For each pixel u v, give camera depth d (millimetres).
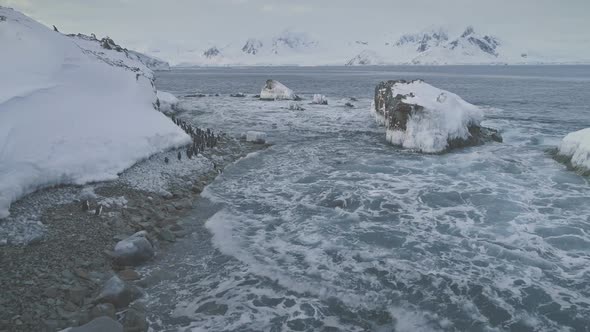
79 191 12484
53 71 18375
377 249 11078
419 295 8938
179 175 16344
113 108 18469
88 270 9227
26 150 12008
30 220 10312
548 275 9836
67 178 12508
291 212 13672
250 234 11938
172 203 13820
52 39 21297
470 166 19109
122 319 7812
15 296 7766
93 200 12289
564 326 7996
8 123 12445
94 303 8102
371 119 33406
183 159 17969
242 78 125688
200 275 9625
